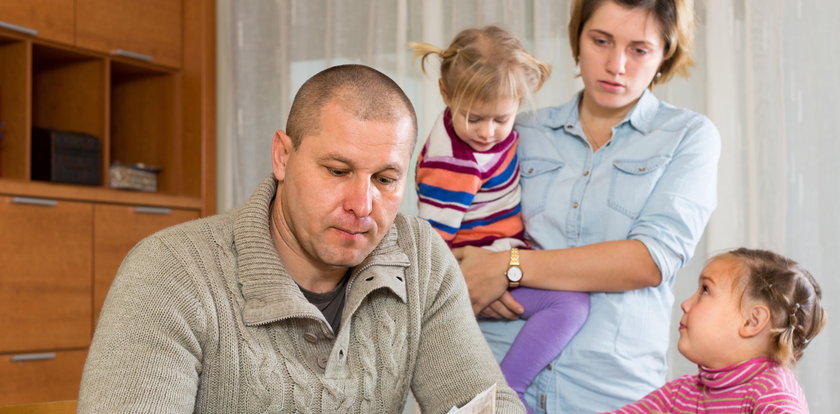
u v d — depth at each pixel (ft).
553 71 9.97
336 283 4.50
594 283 5.50
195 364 3.97
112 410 3.60
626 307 5.59
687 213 5.46
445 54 6.02
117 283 4.01
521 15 10.27
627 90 5.56
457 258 5.84
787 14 8.78
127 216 11.07
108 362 3.75
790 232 8.68
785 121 8.75
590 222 5.74
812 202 8.62
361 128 3.91
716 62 9.08
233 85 12.40
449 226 5.79
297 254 4.34
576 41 5.87
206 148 12.12
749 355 5.10
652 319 5.67
